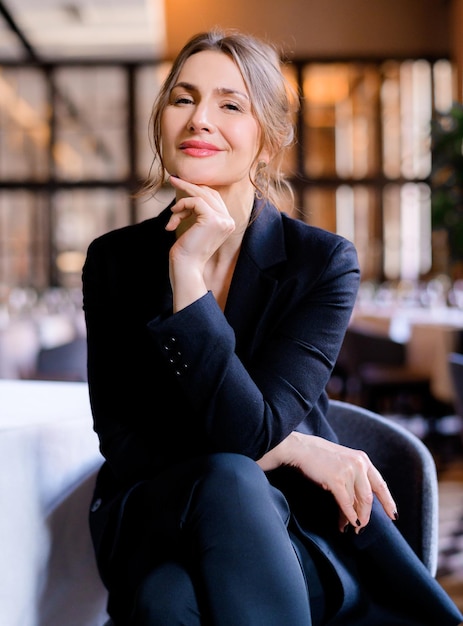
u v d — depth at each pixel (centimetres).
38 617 126
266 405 113
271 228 129
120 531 112
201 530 97
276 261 127
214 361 111
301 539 111
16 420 130
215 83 120
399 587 113
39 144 1073
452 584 257
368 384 489
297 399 116
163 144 124
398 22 1052
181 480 104
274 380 116
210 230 115
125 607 110
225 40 122
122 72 1072
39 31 969
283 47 132
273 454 117
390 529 116
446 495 380
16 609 120
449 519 337
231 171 121
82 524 136
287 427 114
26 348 384
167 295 121
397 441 127
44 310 661
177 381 115
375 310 650
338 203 1070
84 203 1084
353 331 511
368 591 115
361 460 116
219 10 1033
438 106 1061
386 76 1064
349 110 1063
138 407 124
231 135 120
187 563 99
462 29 994
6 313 595
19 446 120
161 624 93
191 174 121
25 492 122
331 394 669
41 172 1071
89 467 137
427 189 1055
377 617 113
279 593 94
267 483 105
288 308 123
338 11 1047
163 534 103
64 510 131
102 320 129
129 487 118
